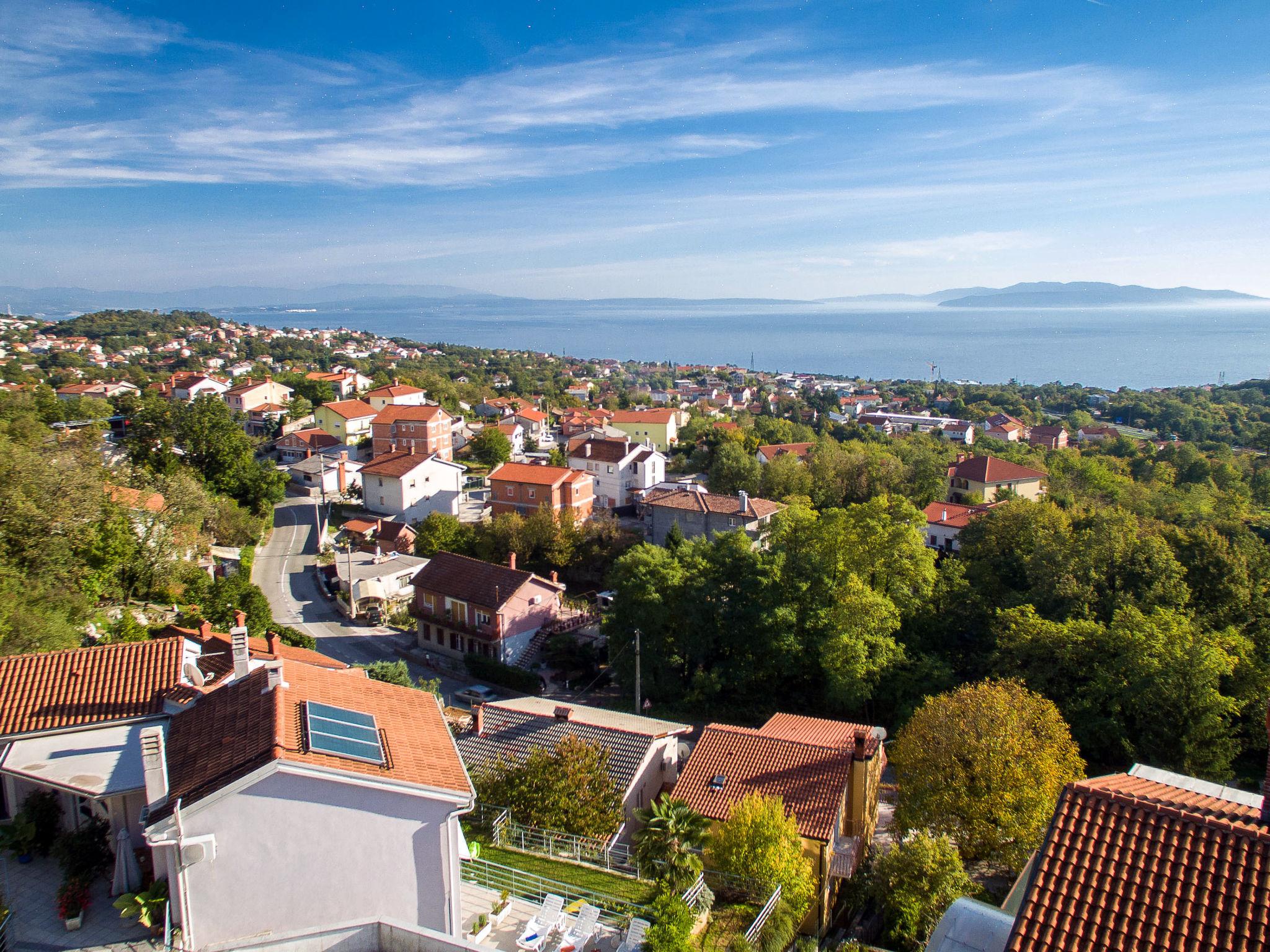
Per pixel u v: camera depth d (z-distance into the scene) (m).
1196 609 47.56
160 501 55.34
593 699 49.97
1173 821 12.58
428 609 58.25
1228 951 10.88
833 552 49.53
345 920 15.09
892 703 46.44
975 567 55.84
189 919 14.16
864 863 29.20
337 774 14.68
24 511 37.84
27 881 16.23
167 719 18.27
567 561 70.94
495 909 17.73
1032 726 30.92
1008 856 28.36
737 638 48.16
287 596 66.81
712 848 22.70
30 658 19.89
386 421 104.94
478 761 31.00
